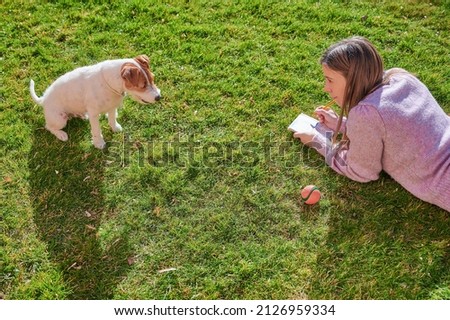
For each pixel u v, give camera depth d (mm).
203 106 4191
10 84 4266
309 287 3166
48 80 4316
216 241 3383
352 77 3156
